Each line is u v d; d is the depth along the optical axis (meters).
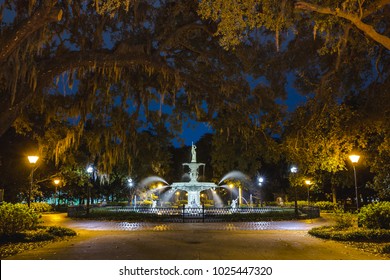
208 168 58.88
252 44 17.34
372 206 15.84
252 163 35.22
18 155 29.47
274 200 54.00
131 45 16.55
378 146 15.18
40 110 18.83
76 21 16.00
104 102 20.12
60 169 33.44
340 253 10.66
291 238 14.37
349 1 11.16
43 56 16.00
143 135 23.61
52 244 12.75
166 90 20.64
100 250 11.20
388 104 14.56
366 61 16.84
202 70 18.95
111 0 11.92
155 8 17.44
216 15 11.66
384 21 15.08
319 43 17.02
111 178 44.28
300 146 15.83
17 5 13.77
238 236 15.09
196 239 14.02
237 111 19.34
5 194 30.23
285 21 12.46
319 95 15.80
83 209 32.47
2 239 13.48
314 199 48.12
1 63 11.52
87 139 20.31
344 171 34.56
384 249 10.90
